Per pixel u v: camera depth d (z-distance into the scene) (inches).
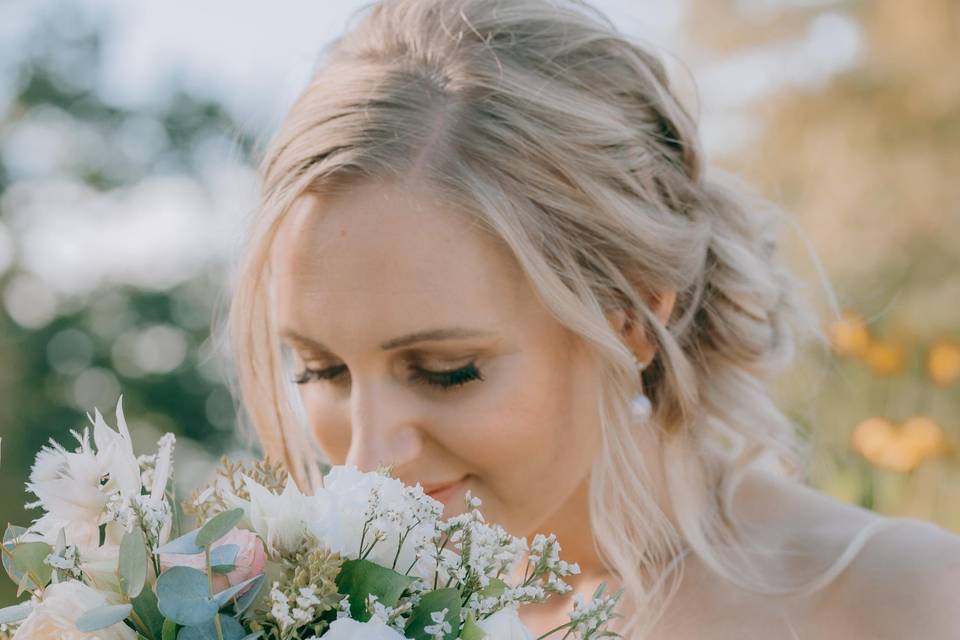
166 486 67.6
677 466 93.7
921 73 344.8
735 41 357.7
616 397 87.1
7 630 68.4
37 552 64.1
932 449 184.4
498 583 63.9
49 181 681.6
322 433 88.7
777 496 96.0
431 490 85.2
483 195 82.6
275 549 62.7
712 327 99.8
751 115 358.3
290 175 85.4
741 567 90.7
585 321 84.6
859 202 329.4
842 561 86.0
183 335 646.5
